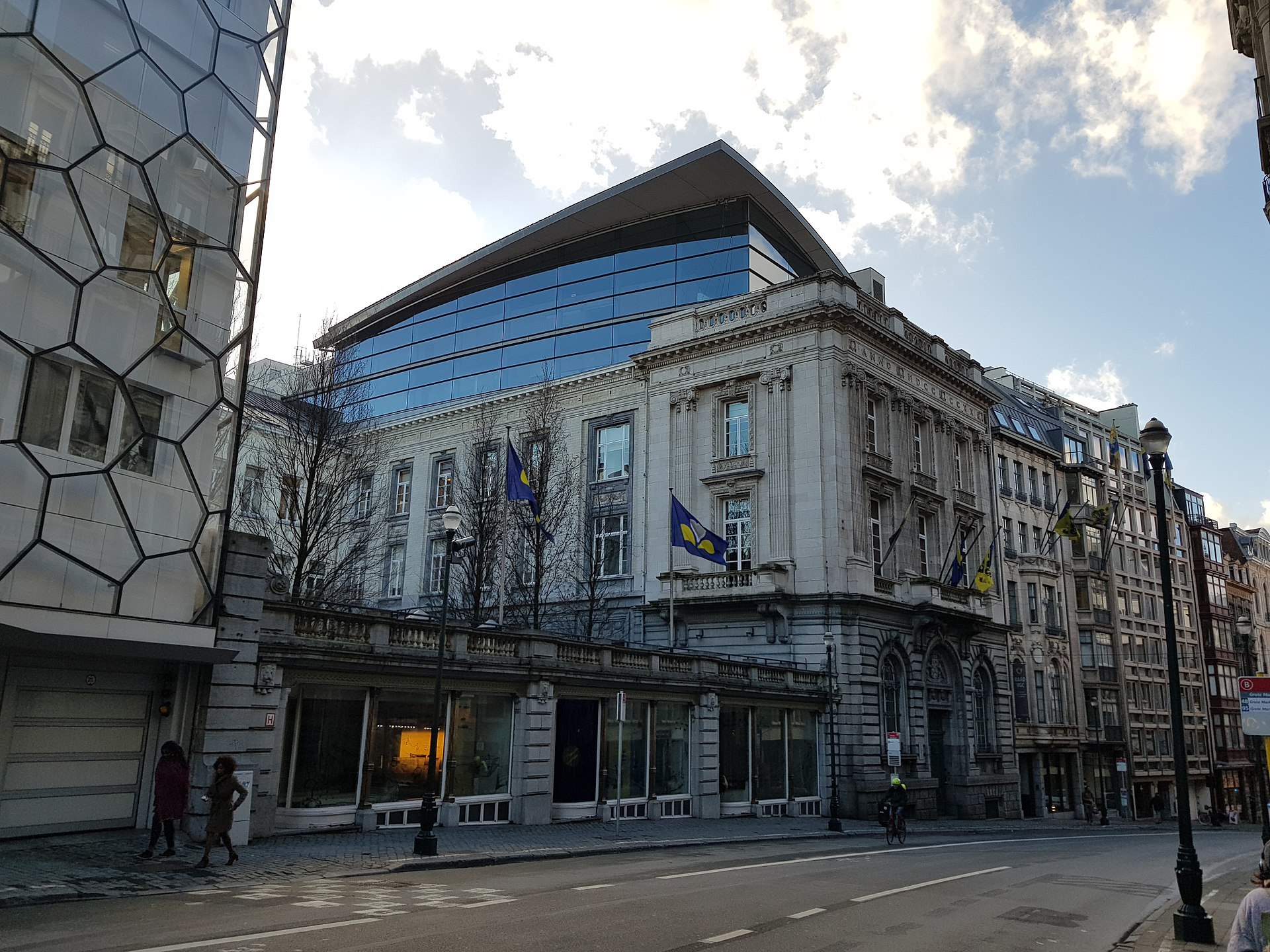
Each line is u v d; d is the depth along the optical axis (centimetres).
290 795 1841
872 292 4847
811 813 3281
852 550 3581
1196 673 6562
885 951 982
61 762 1579
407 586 5022
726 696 2967
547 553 3934
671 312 4441
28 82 1642
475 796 2183
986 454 4709
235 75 2080
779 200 4600
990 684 4334
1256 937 715
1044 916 1289
